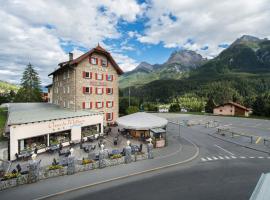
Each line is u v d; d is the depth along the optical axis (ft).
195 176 52.31
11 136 63.72
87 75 116.06
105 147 80.07
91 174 53.42
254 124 149.38
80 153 70.54
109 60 129.29
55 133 79.15
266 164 61.62
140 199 40.73
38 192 43.55
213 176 52.21
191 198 40.81
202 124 150.51
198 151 76.74
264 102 207.31
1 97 222.28
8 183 45.44
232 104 227.61
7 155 65.16
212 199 40.32
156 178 51.26
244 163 62.69
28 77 212.64
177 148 80.53
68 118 83.35
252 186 46.09
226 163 62.85
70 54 127.54
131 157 63.52
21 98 203.62
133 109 165.37
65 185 46.88
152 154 67.56
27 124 68.08
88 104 116.67
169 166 60.34
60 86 132.57
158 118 98.48
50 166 52.34
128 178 51.39
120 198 41.24
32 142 71.10
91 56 117.80
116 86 135.03
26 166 53.26
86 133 92.99
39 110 104.94
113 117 133.18
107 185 47.29
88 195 42.57
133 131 100.22
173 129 128.57
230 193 42.83
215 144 88.38
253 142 90.84
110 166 59.57
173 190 44.50
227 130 119.75
